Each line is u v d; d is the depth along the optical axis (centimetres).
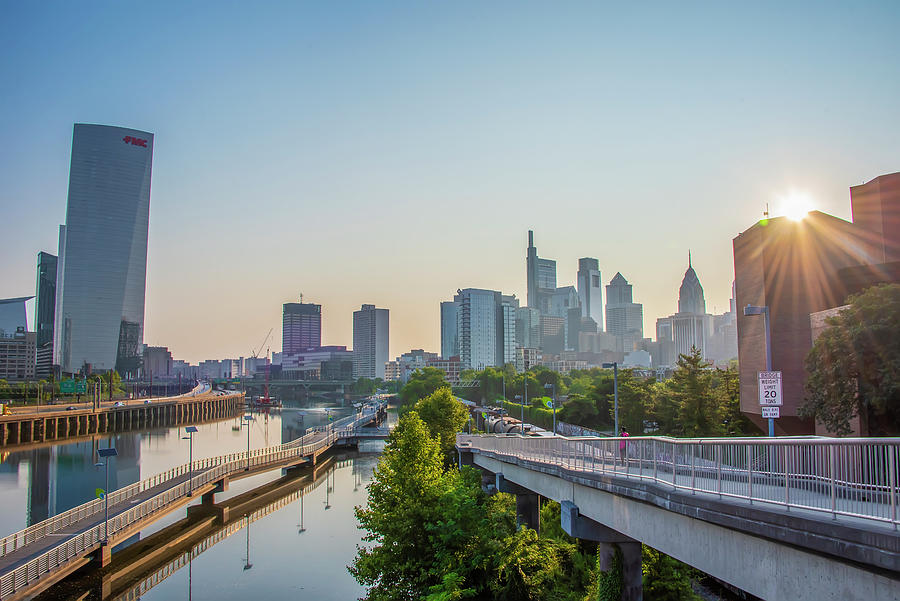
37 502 8531
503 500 6116
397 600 3744
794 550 1758
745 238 5900
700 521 2241
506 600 3647
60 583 4794
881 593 1484
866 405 3716
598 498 3247
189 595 4803
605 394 11150
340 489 9362
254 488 9238
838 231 5241
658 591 3516
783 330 5303
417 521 3953
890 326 3506
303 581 5138
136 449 14638
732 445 2173
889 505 1591
